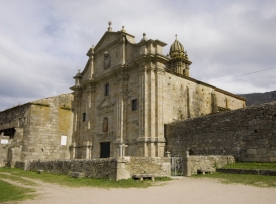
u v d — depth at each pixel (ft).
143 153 84.48
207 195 37.40
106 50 117.08
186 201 34.06
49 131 124.57
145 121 86.94
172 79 100.37
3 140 118.21
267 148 62.08
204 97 117.29
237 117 69.92
